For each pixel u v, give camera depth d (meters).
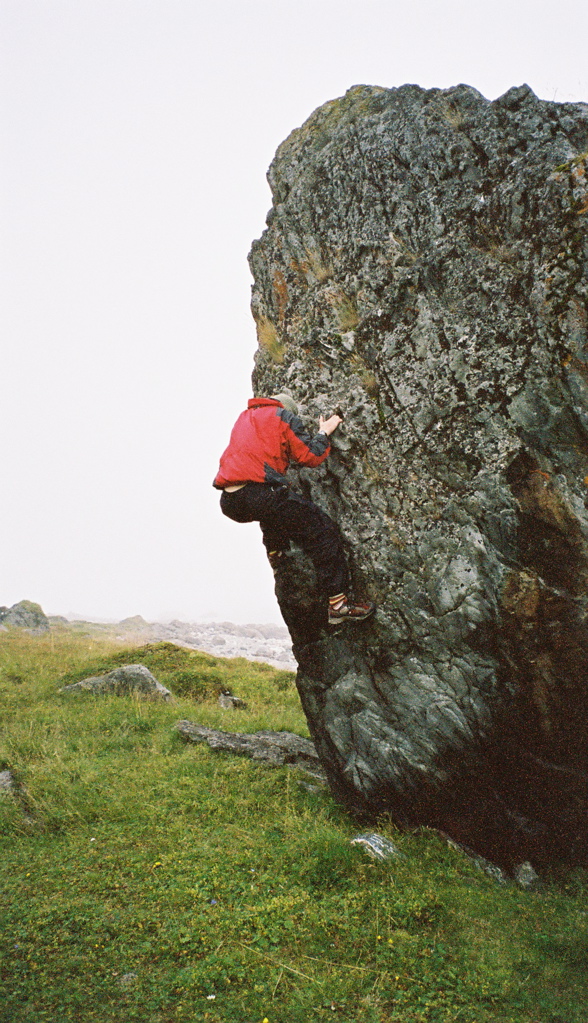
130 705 9.32
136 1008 3.05
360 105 5.73
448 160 4.94
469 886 4.39
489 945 3.68
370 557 5.04
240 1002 3.12
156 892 4.04
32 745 7.00
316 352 5.41
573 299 4.05
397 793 5.05
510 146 4.70
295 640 5.56
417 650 4.89
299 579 5.36
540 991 3.29
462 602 4.63
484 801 4.81
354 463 5.08
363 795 5.20
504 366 4.46
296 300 5.73
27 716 8.45
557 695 4.40
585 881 4.54
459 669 4.71
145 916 3.78
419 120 5.13
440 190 4.95
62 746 7.08
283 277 5.86
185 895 4.01
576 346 4.09
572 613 4.29
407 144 5.11
